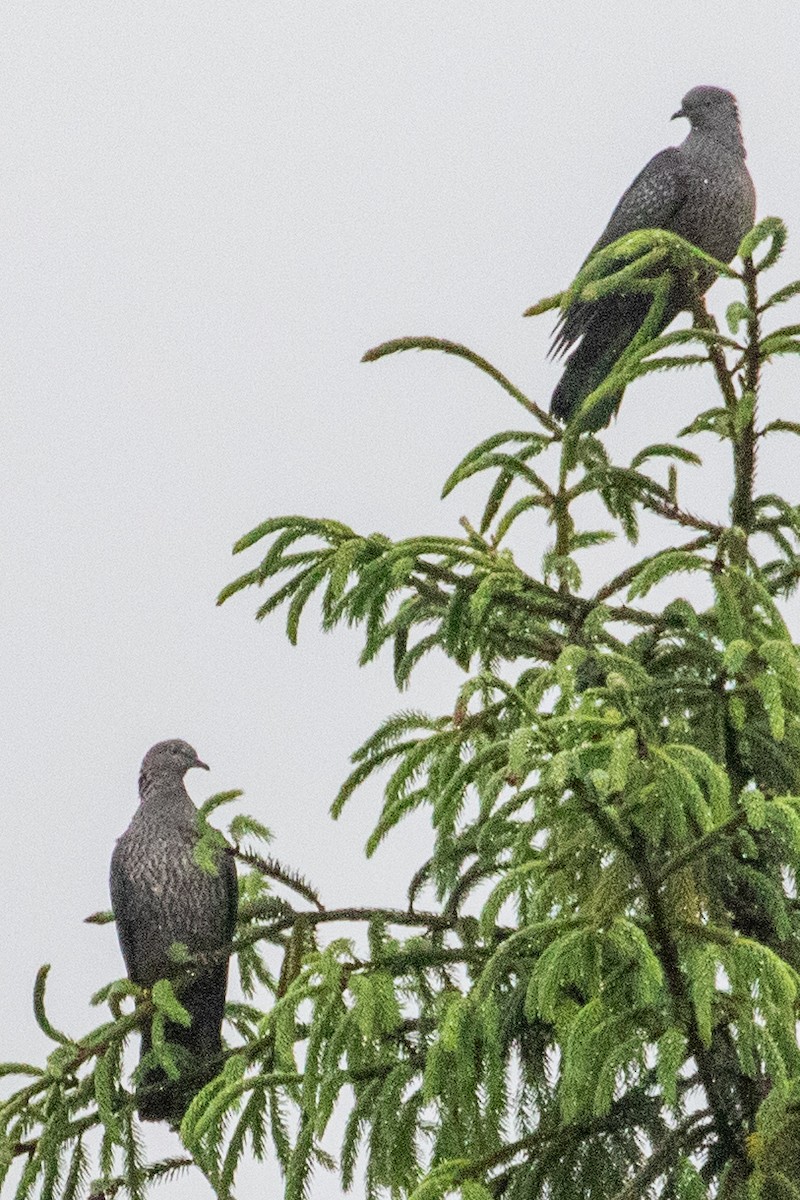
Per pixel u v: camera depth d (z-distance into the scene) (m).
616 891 8.40
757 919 9.98
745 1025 8.20
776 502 11.13
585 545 11.99
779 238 10.29
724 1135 8.95
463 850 10.41
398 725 10.93
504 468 12.13
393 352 12.16
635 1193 9.02
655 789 8.41
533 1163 9.41
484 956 10.06
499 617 11.23
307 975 9.74
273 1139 10.45
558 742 8.37
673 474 11.61
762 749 9.94
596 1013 8.38
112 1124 10.73
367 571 10.50
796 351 10.55
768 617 10.18
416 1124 9.60
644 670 9.45
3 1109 10.88
